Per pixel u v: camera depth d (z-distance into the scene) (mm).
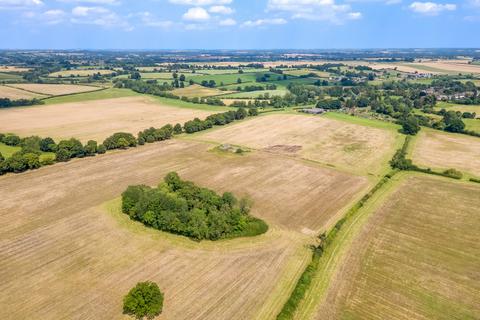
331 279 50312
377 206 73812
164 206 63094
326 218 68438
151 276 50188
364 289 48562
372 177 90125
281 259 54750
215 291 47281
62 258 54188
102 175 88188
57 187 80312
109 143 108688
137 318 42469
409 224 66750
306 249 57719
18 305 44594
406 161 96000
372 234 62875
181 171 91938
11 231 61719
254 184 84375
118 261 53531
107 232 61562
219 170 93312
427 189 83125
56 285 48312
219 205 67188
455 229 65188
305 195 78688
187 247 57375
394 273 52188
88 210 69375
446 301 46875
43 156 99938
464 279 51375
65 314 43188
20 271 51156
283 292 47375
